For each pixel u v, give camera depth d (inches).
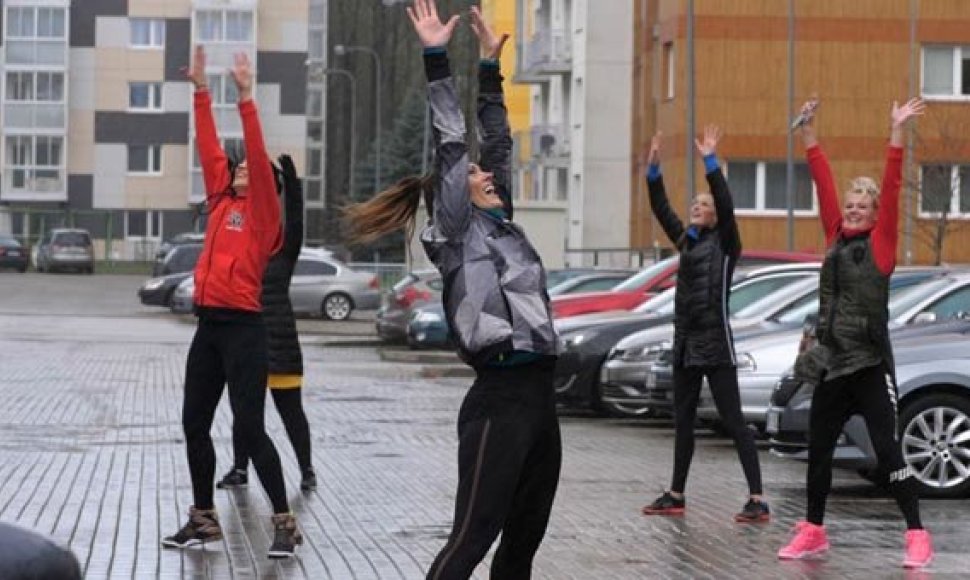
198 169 5000.0
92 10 4975.4
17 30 4933.6
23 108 4953.3
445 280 377.4
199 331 552.7
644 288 1272.1
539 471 378.6
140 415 1048.2
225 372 548.1
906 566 544.1
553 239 2464.3
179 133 5000.0
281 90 5036.9
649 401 999.6
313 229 5689.0
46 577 197.2
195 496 569.6
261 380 546.9
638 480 777.6
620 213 3373.5
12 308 2807.6
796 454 719.7
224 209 549.6
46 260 4330.7
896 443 546.0
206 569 526.3
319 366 1624.0
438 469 801.6
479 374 374.0
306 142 5078.7
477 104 414.3
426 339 1804.9
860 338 540.4
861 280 539.2
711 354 641.6
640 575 526.9
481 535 367.2
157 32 5000.0
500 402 369.1
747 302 1052.5
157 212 5000.0
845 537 608.7
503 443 367.6
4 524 203.9
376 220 398.0
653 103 3056.1
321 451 878.4
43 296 3221.0
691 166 2114.9
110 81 4992.6
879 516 665.6
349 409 1139.9
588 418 1135.0
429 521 634.8
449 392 1304.1
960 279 822.5
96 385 1288.1
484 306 370.3
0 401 1132.5
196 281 548.1
